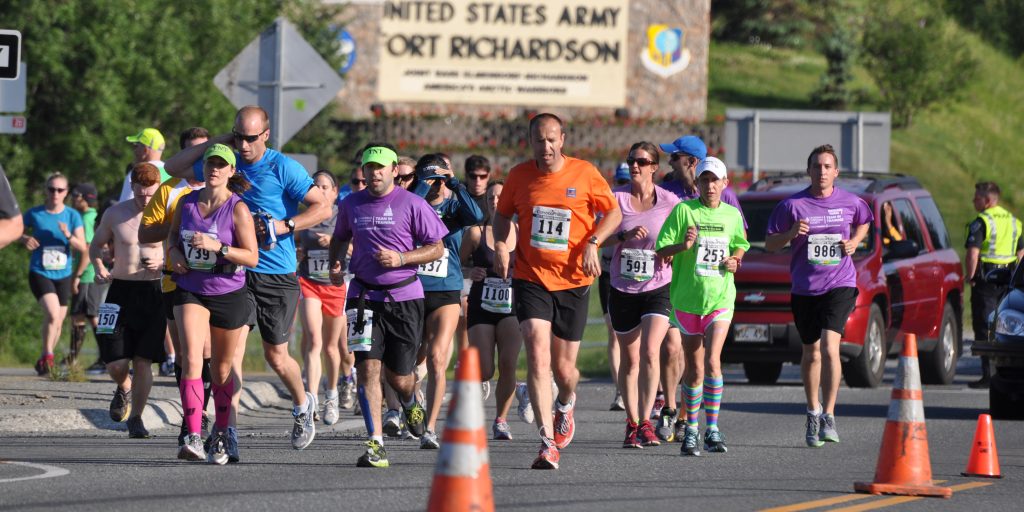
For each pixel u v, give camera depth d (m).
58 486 23.30
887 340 49.56
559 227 26.86
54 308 47.44
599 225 27.19
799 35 151.62
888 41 134.88
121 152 74.69
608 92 115.69
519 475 25.75
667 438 32.78
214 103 79.62
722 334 30.28
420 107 114.81
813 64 147.75
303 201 29.02
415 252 27.12
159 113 77.31
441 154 31.19
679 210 30.39
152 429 34.56
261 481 24.28
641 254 30.84
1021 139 138.25
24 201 71.12
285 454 28.84
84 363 56.69
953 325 54.94
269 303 28.91
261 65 42.22
